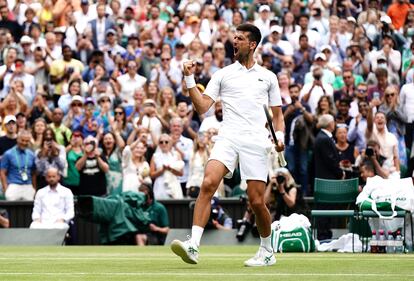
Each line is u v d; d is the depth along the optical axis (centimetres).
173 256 1656
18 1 3316
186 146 2606
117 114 2622
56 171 2422
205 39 3256
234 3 3431
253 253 1797
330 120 2325
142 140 2489
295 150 2567
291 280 1075
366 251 1912
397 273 1193
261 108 1299
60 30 3203
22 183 2519
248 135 1287
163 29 3275
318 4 3428
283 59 3014
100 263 1413
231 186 2536
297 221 1894
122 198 2377
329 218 2186
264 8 3303
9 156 2517
